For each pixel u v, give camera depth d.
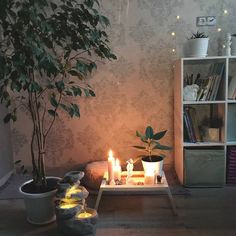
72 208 1.36
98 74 2.22
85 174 2.02
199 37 1.92
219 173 1.97
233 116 1.99
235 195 1.88
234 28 2.12
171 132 2.30
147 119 2.29
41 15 1.41
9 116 1.52
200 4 2.11
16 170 2.37
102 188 1.63
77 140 2.33
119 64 2.21
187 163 1.97
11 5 1.34
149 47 2.18
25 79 1.29
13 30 1.29
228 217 1.60
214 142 2.00
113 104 2.27
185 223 1.54
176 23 2.14
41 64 1.31
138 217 1.62
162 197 1.88
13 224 1.57
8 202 1.84
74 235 1.38
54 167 2.36
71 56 2.13
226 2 2.10
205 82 1.99
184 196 1.87
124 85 2.24
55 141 2.32
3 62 1.25
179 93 1.98
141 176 1.82
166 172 2.31
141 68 2.21
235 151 2.00
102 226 1.52
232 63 2.13
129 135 2.31
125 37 2.17
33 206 1.51
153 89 2.24
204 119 2.22
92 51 2.15
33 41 1.29
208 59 1.89
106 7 2.12
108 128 2.31
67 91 1.68
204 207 1.72
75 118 2.29
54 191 1.53
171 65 2.20
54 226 1.54
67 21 1.60
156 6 2.12
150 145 1.92
